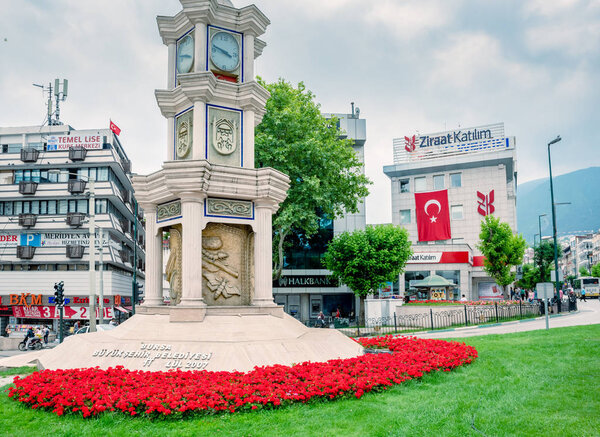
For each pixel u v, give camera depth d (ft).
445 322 109.40
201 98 50.47
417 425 26.35
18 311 148.56
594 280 266.16
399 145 208.03
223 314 46.50
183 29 54.85
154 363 38.88
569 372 38.19
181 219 48.93
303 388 31.50
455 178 196.85
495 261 146.61
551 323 96.73
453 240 193.98
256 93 52.49
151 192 52.03
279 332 44.80
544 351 47.47
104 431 26.81
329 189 110.42
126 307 169.58
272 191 49.83
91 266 92.48
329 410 29.45
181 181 46.14
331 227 157.28
